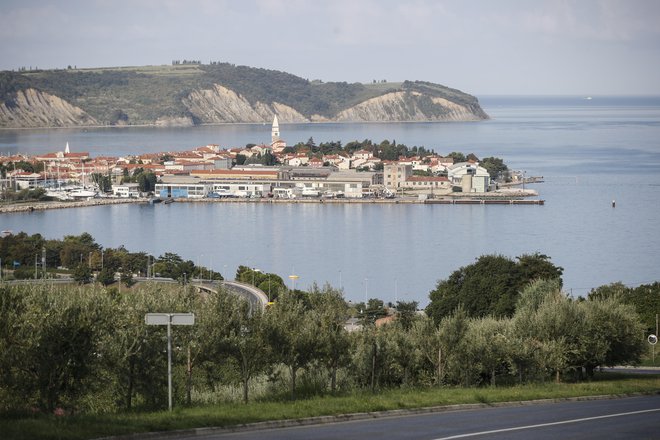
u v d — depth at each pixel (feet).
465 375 394.52
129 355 305.73
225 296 339.77
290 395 333.01
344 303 420.77
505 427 261.24
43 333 288.71
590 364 440.86
